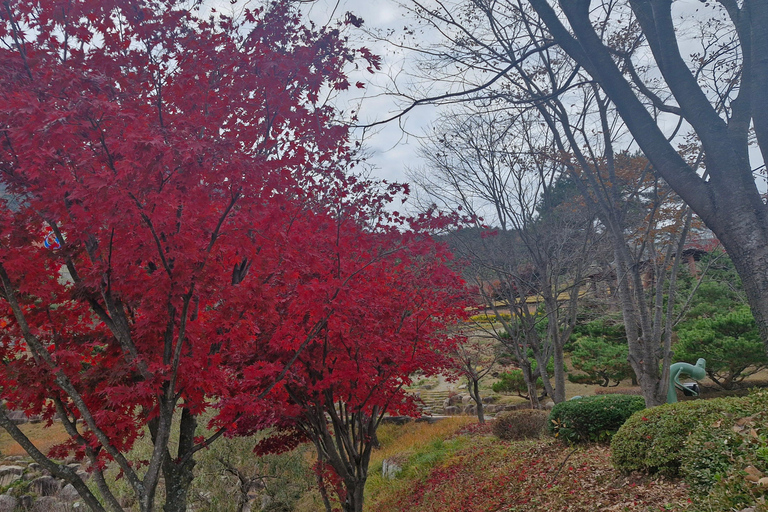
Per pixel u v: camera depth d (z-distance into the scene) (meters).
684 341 15.55
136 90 3.92
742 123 3.08
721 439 5.09
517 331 14.29
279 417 6.09
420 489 10.09
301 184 5.61
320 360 5.84
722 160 3.04
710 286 18.67
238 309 3.92
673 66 3.33
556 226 11.65
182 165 3.15
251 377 4.69
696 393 14.60
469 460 10.52
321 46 4.28
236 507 11.05
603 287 13.45
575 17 3.64
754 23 3.12
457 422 16.30
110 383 3.84
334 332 5.50
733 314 15.40
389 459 12.90
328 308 4.71
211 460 10.48
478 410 15.22
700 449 5.35
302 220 5.48
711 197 3.07
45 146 3.27
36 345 3.64
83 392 4.23
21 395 3.84
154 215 3.17
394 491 10.80
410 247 6.42
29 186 3.68
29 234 3.76
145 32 3.83
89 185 3.10
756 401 5.41
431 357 7.40
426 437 14.70
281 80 4.26
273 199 3.79
